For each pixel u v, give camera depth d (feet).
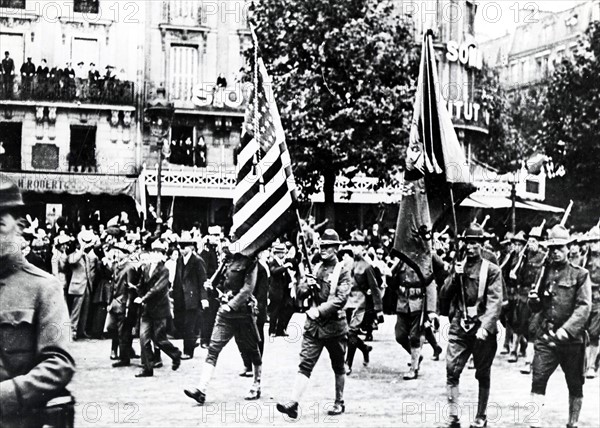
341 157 81.05
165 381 43.78
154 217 87.25
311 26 82.43
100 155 101.76
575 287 33.78
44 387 16.60
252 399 39.24
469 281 33.91
